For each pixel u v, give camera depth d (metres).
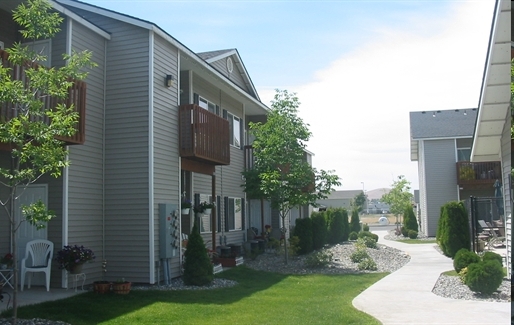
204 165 15.13
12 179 7.12
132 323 8.02
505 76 8.75
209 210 15.68
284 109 16.78
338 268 15.83
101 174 12.04
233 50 20.03
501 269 10.13
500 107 9.53
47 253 10.55
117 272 11.82
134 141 11.99
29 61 7.90
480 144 10.94
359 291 11.38
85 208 11.41
